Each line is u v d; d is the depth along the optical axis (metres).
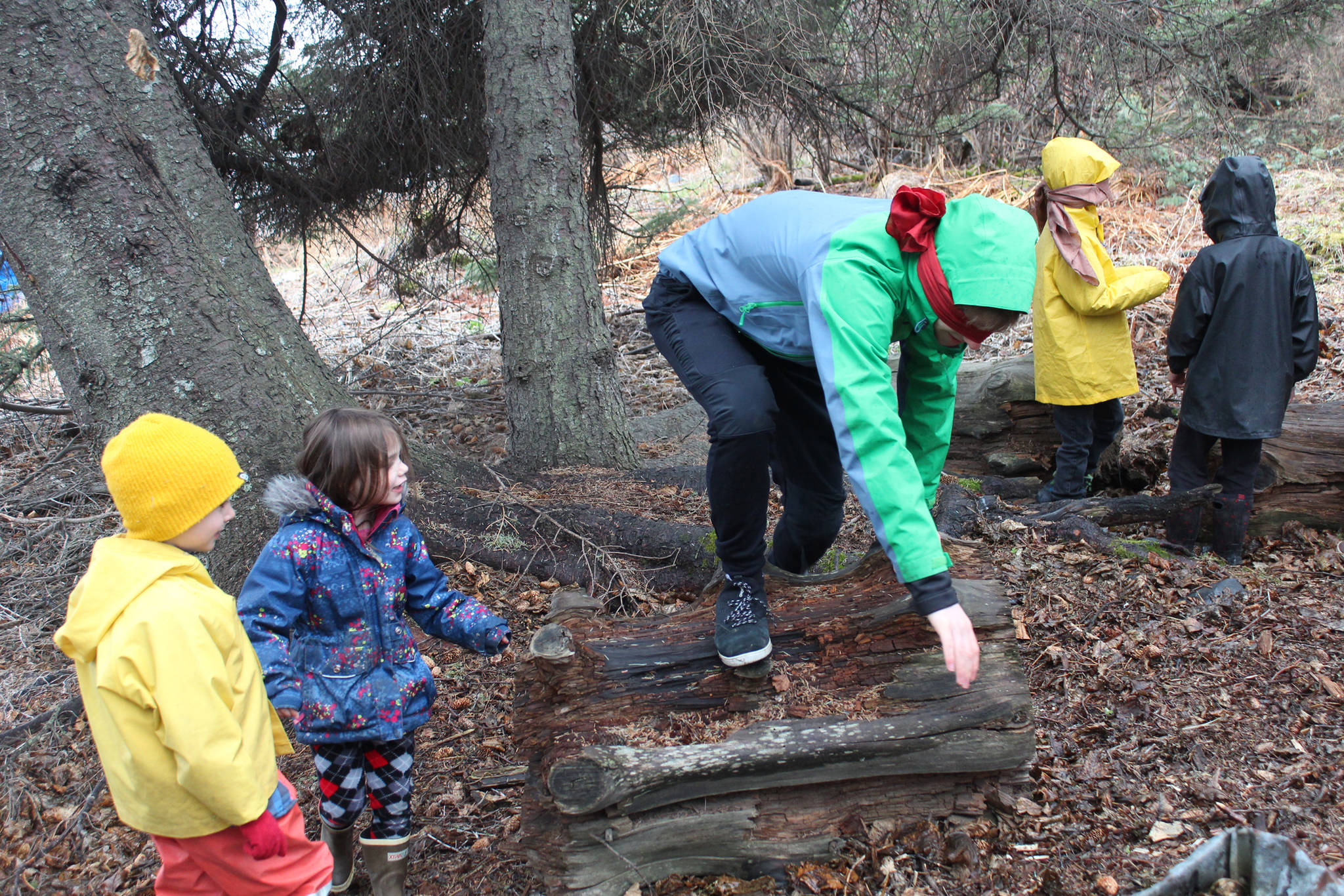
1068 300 4.38
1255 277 3.83
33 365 6.14
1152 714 2.98
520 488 4.57
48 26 3.34
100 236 3.39
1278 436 3.99
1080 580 3.89
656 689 2.42
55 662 3.89
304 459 2.27
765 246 2.25
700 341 2.37
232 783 1.81
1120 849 2.39
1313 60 9.53
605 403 4.97
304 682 2.28
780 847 2.37
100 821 2.95
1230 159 3.93
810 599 2.58
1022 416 5.07
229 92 5.96
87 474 5.57
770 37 5.84
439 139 6.42
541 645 2.34
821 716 2.37
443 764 3.07
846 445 1.89
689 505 4.48
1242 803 2.52
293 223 6.84
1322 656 3.20
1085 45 6.47
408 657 2.41
